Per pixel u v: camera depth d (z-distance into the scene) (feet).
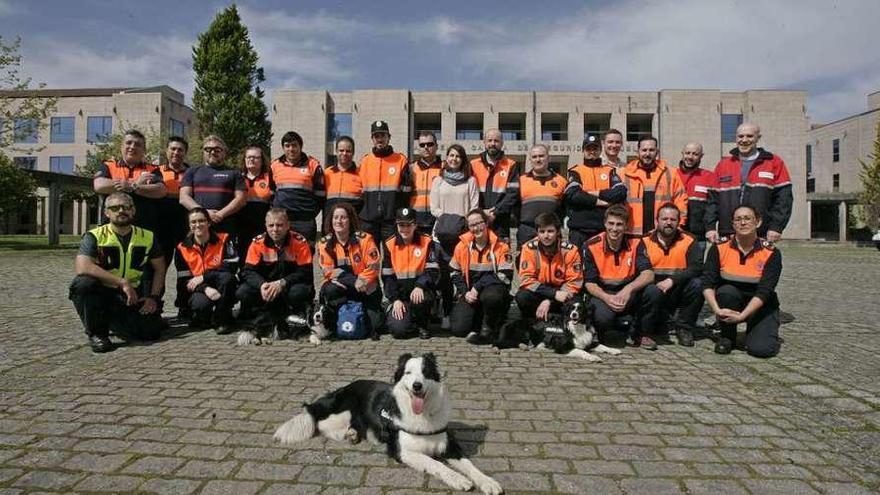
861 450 10.96
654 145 22.99
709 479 9.69
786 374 16.19
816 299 31.07
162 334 20.95
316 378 15.42
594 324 19.53
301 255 21.25
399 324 20.57
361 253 21.12
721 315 18.47
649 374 16.25
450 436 10.55
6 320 22.89
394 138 126.21
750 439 11.46
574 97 128.16
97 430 11.56
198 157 102.73
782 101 125.80
